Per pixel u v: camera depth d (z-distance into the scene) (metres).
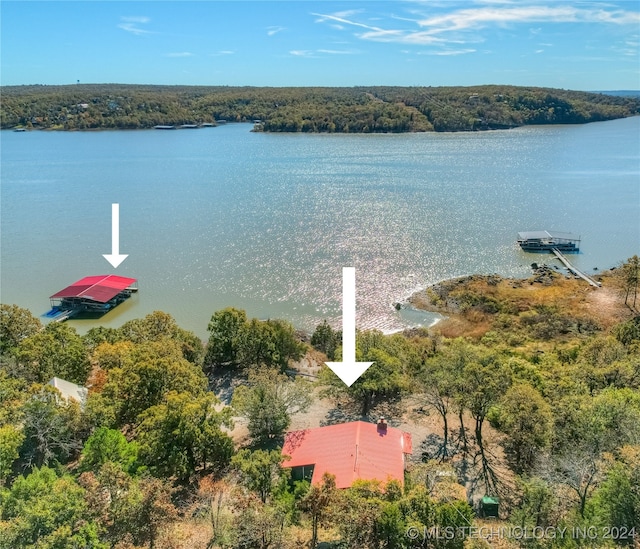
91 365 50.62
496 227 116.25
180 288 85.69
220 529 25.94
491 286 84.38
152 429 35.66
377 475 32.12
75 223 121.12
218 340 58.50
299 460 34.88
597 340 58.06
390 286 85.94
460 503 25.16
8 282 87.56
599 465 27.92
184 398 37.25
